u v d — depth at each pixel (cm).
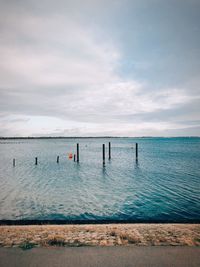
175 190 1869
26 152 7081
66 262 423
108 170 3162
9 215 1251
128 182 2273
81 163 4038
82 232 693
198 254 458
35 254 458
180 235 650
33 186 2083
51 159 4756
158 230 739
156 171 2998
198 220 1151
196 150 7638
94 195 1731
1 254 459
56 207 1410
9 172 2994
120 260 431
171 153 6269
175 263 419
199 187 1981
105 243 541
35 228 795
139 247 494
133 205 1449
